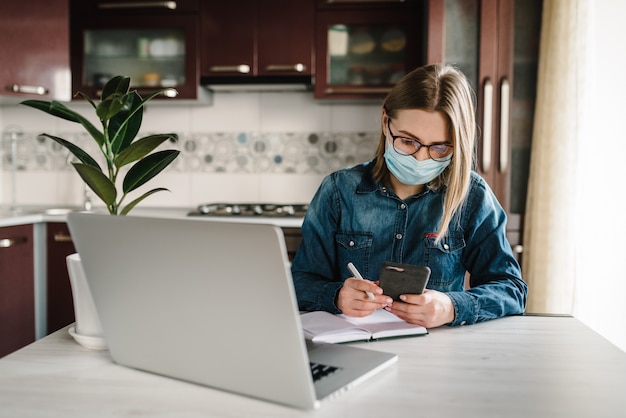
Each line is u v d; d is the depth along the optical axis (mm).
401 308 1119
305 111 3270
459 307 1147
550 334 1106
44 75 2912
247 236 708
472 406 758
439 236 1351
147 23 3027
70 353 991
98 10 3041
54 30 2926
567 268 2619
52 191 3400
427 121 1234
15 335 2695
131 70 3104
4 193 3449
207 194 3350
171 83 3061
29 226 2744
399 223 1446
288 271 699
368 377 855
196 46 3012
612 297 2852
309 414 732
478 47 2684
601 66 2797
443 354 980
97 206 3381
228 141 3318
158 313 839
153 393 809
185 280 788
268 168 3311
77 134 3375
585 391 814
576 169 2611
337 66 3008
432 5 2672
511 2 2660
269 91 3285
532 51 2678
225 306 764
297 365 728
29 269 2750
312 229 1488
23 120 3389
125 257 835
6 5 2791
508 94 2666
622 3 2766
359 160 3256
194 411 745
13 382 852
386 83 2975
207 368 816
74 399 786
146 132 3355
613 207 2828
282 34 2986
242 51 3006
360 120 3244
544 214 2631
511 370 900
